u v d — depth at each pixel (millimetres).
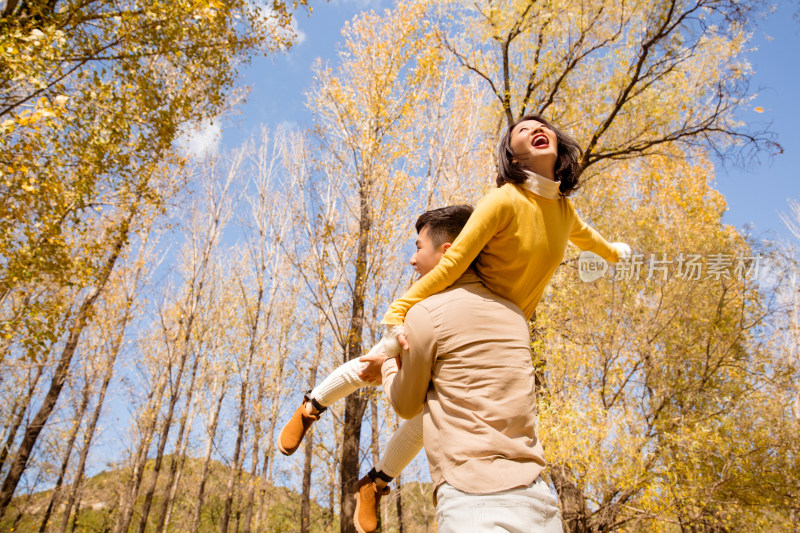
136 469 17203
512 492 878
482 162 12992
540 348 6719
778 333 8195
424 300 1079
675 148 9375
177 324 19547
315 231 11195
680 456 6512
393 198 11219
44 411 11039
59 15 5883
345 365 1379
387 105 11219
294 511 21719
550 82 8695
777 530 7094
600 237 1540
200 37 7035
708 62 7949
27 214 6055
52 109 4770
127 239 8047
